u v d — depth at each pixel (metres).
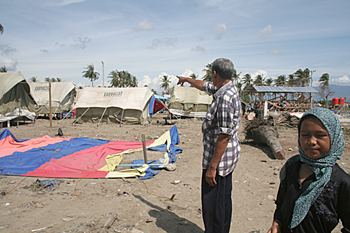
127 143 9.02
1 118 15.30
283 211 1.61
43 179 5.13
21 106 17.30
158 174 5.62
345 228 1.43
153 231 3.17
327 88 50.84
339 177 1.40
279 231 1.65
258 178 5.39
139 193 4.45
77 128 15.38
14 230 3.10
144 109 18.86
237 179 5.32
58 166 5.82
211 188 2.55
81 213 3.61
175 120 22.02
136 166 5.97
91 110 19.00
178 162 6.71
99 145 8.67
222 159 2.46
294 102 27.95
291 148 8.90
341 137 1.38
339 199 1.40
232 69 2.46
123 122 18.38
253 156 7.59
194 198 4.27
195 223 3.42
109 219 3.38
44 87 22.97
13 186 4.69
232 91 2.38
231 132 2.30
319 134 1.38
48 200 4.07
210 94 2.91
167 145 8.49
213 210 2.54
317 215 1.43
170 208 3.87
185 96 23.28
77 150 7.72
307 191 1.47
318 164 1.42
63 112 22.58
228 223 2.63
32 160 6.27
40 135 12.08
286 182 1.64
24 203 3.94
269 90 25.12
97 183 4.93
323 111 1.40
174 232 3.17
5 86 15.55
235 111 2.34
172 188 4.74
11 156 6.73
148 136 12.09
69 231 3.08
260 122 9.45
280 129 15.38
